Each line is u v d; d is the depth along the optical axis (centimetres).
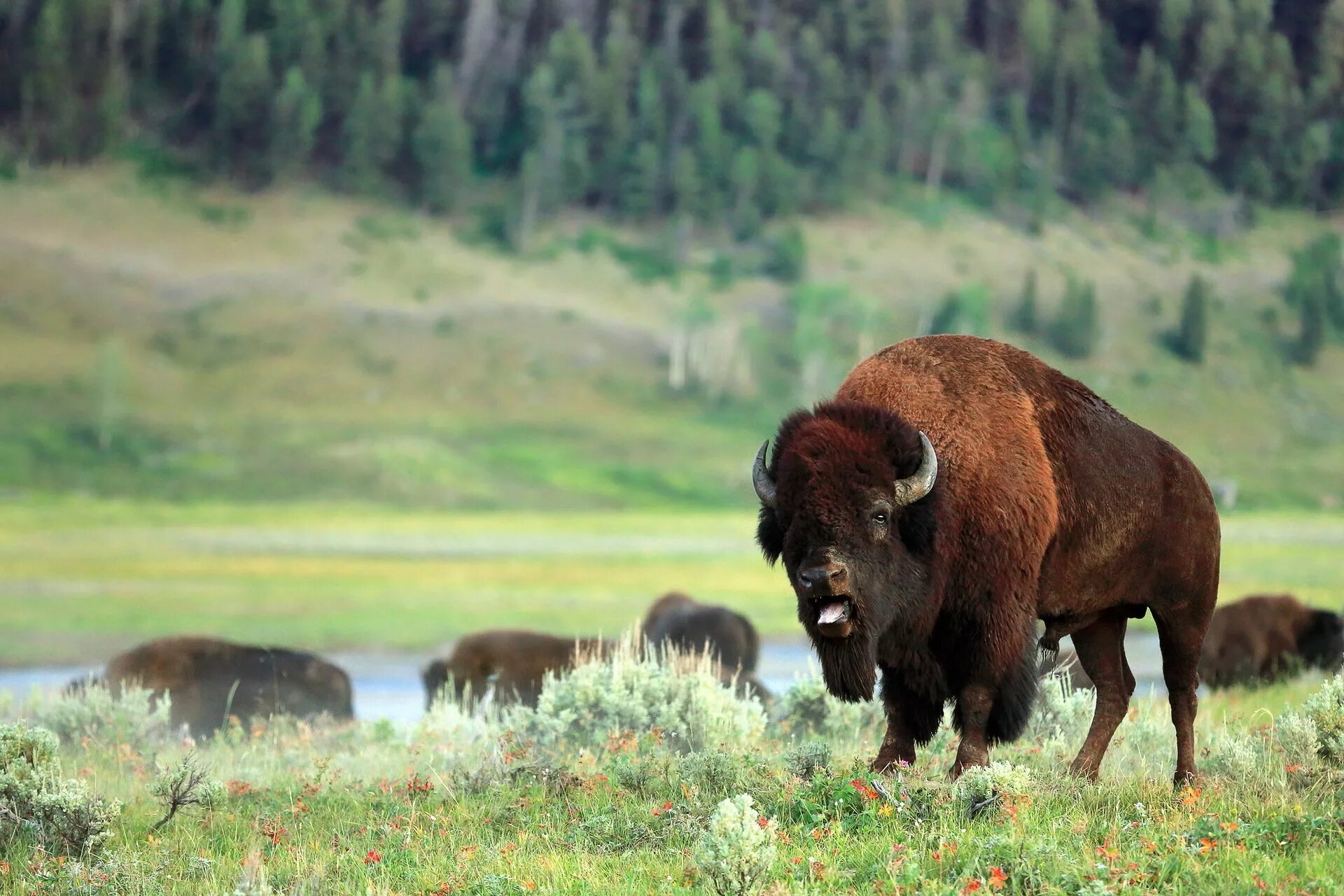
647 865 2262
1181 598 2891
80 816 2567
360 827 2736
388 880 2286
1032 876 1977
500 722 5281
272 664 5759
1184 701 2900
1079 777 2719
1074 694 3822
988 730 2648
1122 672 2980
